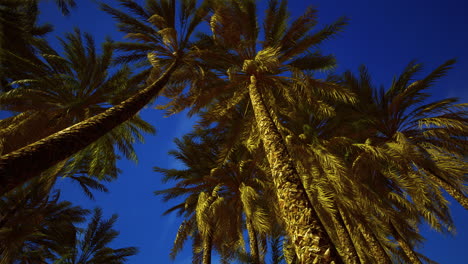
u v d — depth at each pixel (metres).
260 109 7.31
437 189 8.94
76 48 10.41
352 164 10.55
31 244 13.08
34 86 9.05
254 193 9.29
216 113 9.33
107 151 12.53
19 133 8.09
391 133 11.17
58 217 13.75
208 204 9.92
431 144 10.64
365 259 9.35
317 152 7.64
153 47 9.83
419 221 11.48
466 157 10.48
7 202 10.82
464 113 9.94
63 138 4.63
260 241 11.71
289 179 5.12
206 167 13.03
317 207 8.34
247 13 9.38
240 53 9.44
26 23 10.10
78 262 13.42
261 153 10.51
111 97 10.16
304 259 3.86
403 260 11.52
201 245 13.41
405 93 10.79
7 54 8.77
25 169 3.70
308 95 8.86
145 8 9.81
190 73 9.86
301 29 9.04
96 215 15.23
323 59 9.89
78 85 9.68
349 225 9.41
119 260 14.89
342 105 11.46
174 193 12.72
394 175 9.38
